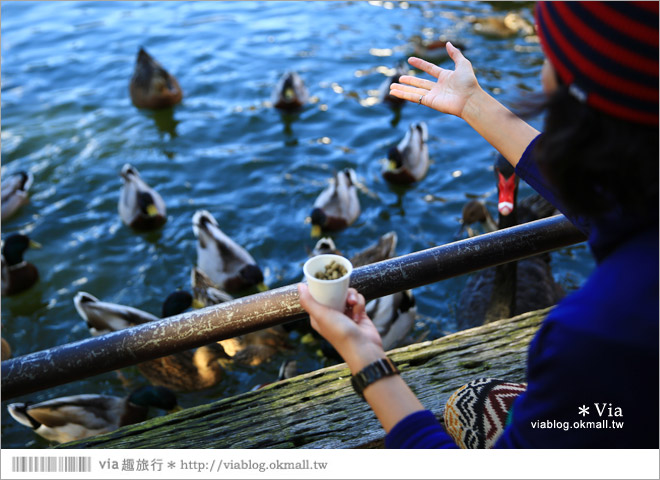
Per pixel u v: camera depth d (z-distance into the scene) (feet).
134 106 35.12
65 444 7.81
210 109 34.99
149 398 20.53
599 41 3.24
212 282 25.35
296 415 8.22
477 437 5.79
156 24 42.22
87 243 27.48
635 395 3.40
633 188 3.36
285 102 34.14
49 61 38.42
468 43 38.96
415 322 23.41
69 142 32.45
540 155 3.54
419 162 30.14
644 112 3.21
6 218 28.19
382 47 39.40
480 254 6.94
